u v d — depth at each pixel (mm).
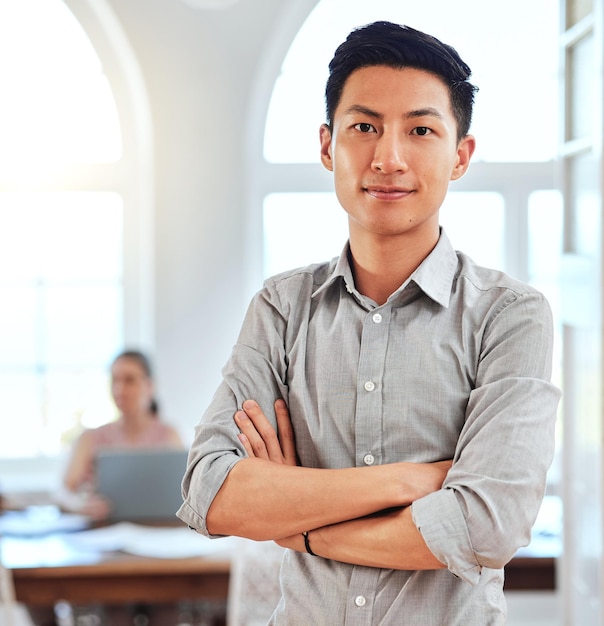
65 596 2996
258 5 4406
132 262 4684
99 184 4656
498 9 4523
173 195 4500
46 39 4633
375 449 1230
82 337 4734
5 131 4656
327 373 1261
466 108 1241
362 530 1199
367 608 1208
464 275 1274
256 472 1246
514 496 1159
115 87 4566
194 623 3691
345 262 1287
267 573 2707
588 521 2584
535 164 4574
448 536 1143
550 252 4609
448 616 1197
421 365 1227
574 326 2713
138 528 3328
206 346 4543
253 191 4621
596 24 2412
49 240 4707
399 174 1180
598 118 2402
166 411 4539
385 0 4488
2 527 3363
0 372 4711
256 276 4652
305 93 4570
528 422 1188
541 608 4438
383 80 1179
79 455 4008
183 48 4438
